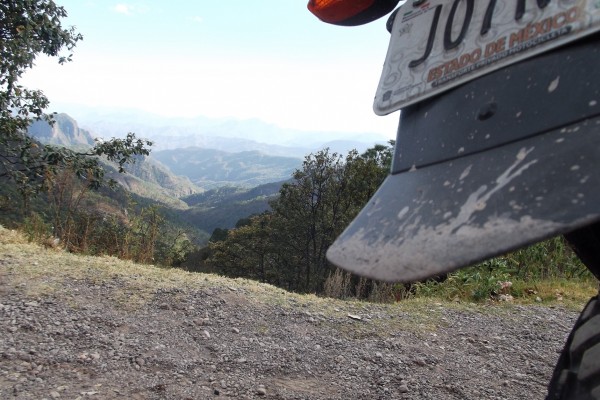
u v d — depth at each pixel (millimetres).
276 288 4629
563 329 4195
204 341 3227
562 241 6715
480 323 4203
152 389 2562
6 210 7059
